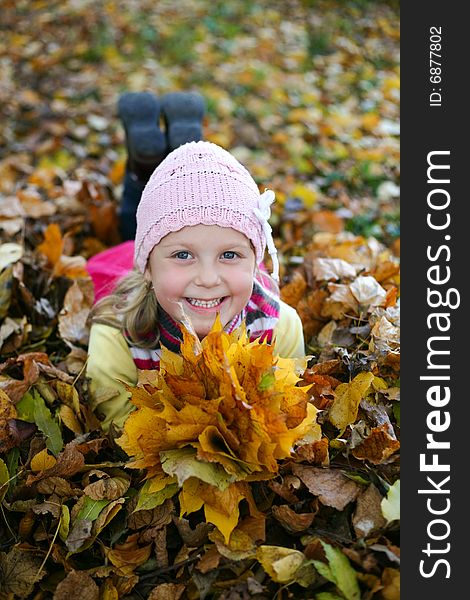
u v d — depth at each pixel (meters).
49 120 3.90
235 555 1.27
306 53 5.06
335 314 1.85
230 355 1.32
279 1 6.01
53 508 1.39
